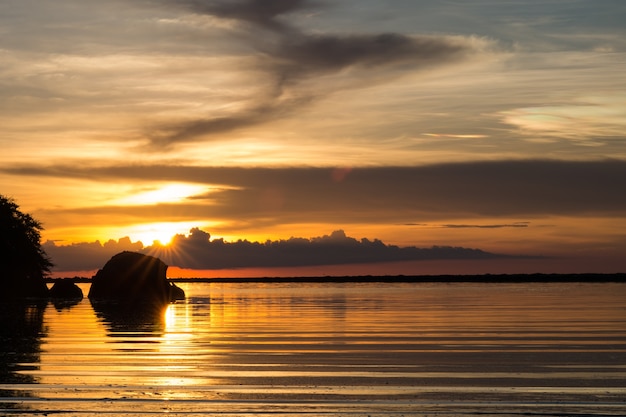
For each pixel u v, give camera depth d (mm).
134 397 14516
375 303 56062
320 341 24391
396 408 13664
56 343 23641
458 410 13516
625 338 25062
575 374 17328
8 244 67125
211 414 13195
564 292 90000
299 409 13570
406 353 21125
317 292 99625
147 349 22000
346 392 15102
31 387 15484
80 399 14320
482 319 35094
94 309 46031
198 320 34938
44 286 69375
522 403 14078
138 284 67062
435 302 57312
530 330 28375
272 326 30891
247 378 16703
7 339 24969
